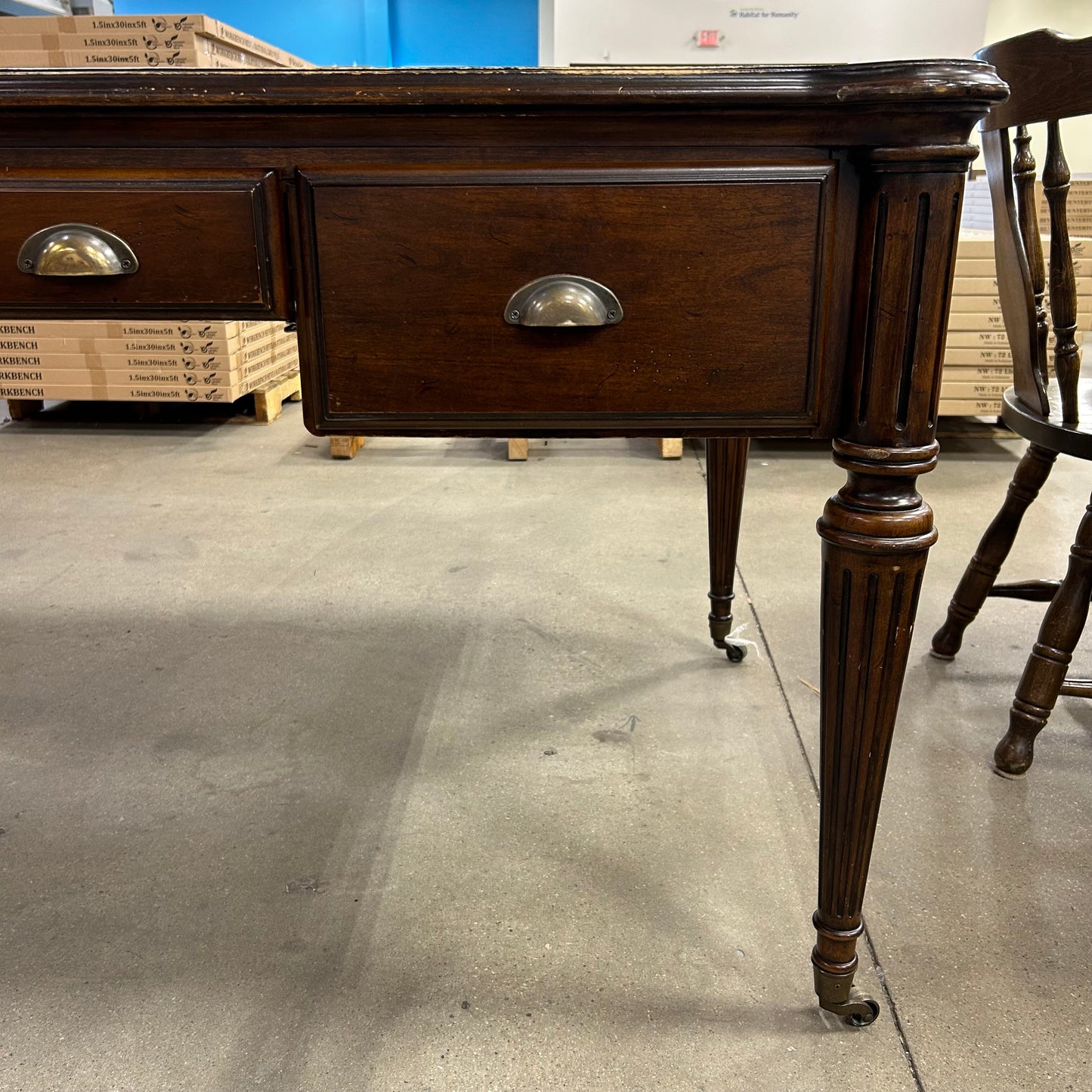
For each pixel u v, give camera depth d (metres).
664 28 3.81
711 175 0.63
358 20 6.87
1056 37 0.96
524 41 7.04
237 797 1.12
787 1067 0.77
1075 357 1.04
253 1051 0.78
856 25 3.80
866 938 0.91
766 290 0.65
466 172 0.63
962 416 3.05
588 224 0.64
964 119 0.59
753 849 1.03
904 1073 0.76
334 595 1.70
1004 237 1.09
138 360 2.73
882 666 0.71
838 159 0.63
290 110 0.62
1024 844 1.04
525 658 1.47
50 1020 0.81
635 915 0.93
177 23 2.50
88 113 0.63
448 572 1.81
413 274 0.66
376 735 1.25
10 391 2.78
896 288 0.62
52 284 0.68
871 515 0.67
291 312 0.69
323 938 0.90
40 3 4.53
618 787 1.14
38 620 1.59
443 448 2.74
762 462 2.61
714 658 1.47
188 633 1.55
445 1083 0.75
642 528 2.05
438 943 0.90
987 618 1.62
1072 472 2.47
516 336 0.67
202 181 0.65
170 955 0.88
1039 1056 0.78
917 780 1.16
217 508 2.18
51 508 2.17
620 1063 0.77
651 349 0.67
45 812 1.09
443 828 1.07
